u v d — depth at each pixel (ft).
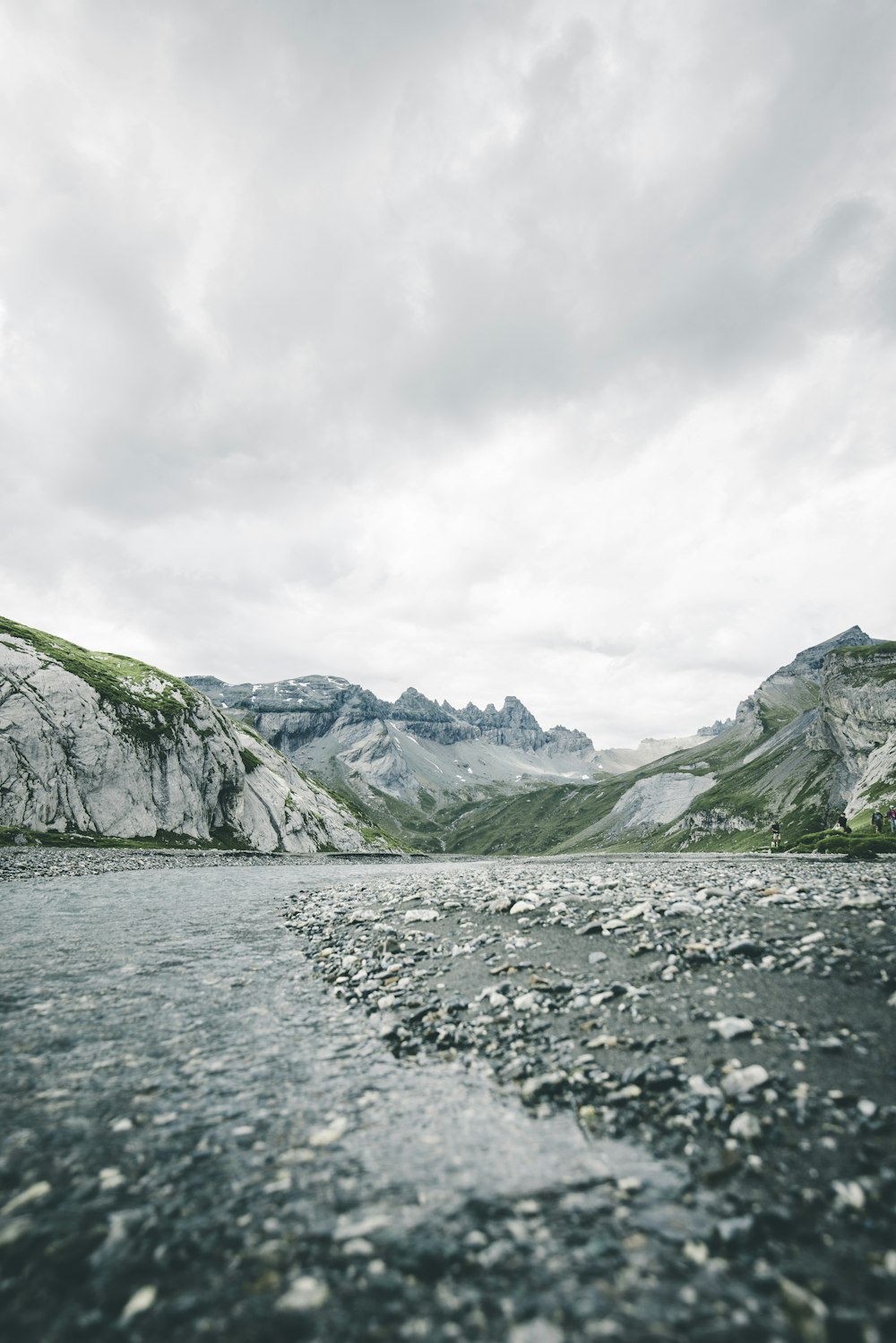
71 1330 12.44
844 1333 11.84
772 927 38.83
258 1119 21.49
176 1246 14.92
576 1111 21.62
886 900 40.98
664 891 55.67
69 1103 22.53
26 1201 16.52
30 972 41.06
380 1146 19.69
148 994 36.47
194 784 322.55
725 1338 11.84
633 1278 13.58
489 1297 13.16
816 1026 25.54
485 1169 18.26
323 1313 12.83
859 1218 15.16
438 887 79.25
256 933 56.95
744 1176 17.15
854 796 453.99
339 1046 28.55
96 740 282.56
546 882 70.90
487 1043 27.91
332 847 430.20
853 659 655.76
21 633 316.60
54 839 220.64
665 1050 25.08
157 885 104.78
